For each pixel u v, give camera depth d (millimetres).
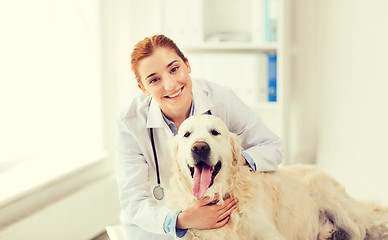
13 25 2955
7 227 2197
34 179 2609
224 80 3697
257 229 1649
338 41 3322
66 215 2529
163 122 1816
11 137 2979
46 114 3270
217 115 1911
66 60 3389
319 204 2020
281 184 1878
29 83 3109
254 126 1922
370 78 2730
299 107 4008
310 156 4031
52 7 3246
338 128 3332
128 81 4078
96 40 3465
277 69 3641
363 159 2828
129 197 1817
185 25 3664
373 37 2688
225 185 1674
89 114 3537
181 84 1679
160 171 1923
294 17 3922
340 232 2023
